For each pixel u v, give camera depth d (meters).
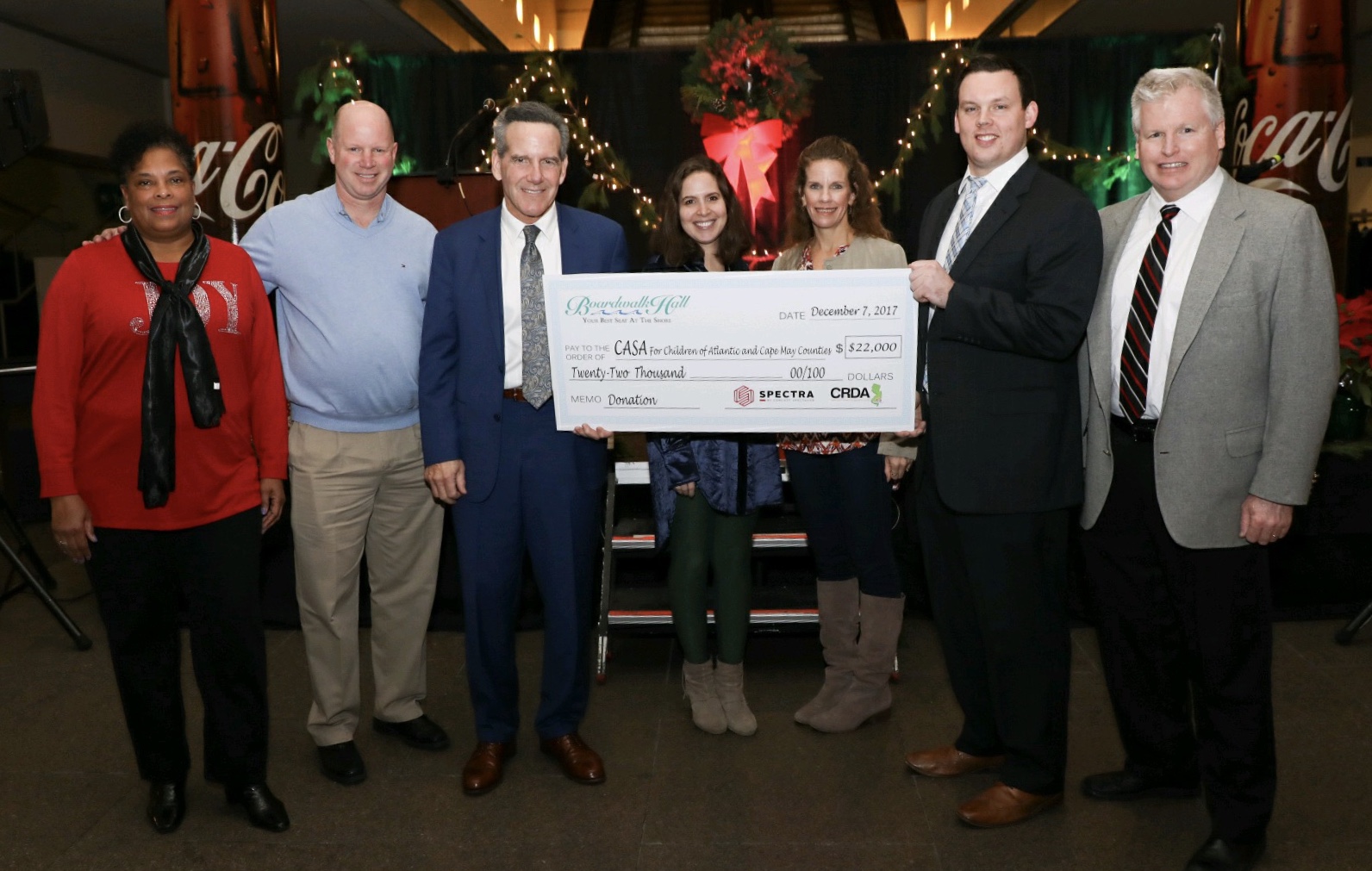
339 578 2.67
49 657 3.62
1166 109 2.11
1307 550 3.85
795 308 2.44
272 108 4.46
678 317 2.47
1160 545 2.27
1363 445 3.81
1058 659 2.38
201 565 2.33
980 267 2.26
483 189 4.21
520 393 2.55
